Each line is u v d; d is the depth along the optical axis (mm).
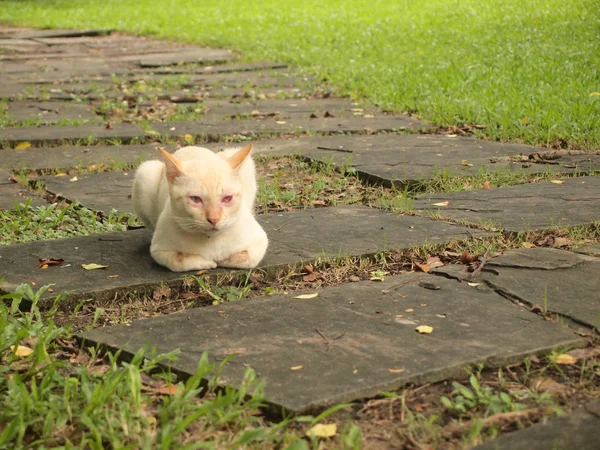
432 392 2158
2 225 2887
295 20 8383
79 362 2268
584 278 2492
